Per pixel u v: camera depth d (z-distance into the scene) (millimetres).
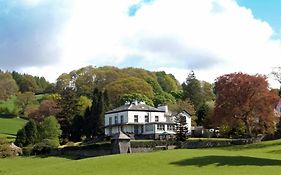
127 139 106312
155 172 61281
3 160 109812
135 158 73188
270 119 113500
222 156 73375
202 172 59688
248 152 90250
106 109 159625
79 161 75250
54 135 135500
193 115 173000
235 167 62938
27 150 121938
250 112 113812
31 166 96250
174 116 148375
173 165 66500
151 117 143750
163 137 135250
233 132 133875
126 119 141750
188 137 137375
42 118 175125
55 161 105438
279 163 66750
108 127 146750
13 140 143750
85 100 184625
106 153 107750
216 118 116188
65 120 156375
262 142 107875
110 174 61312
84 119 153125
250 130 115375
